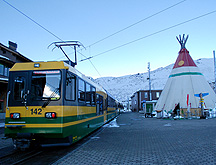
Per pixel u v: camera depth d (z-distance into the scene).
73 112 7.88
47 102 6.89
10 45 27.11
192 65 29.50
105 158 6.37
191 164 5.54
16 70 7.34
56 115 6.82
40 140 7.14
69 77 7.57
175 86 28.72
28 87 7.15
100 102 14.63
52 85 7.10
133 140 9.80
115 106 31.64
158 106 30.33
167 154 6.73
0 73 21.41
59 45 14.19
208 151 6.87
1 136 11.79
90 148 7.92
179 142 8.77
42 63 7.38
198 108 26.02
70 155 6.78
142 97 64.94
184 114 26.03
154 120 24.81
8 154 7.01
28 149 7.98
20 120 6.93
